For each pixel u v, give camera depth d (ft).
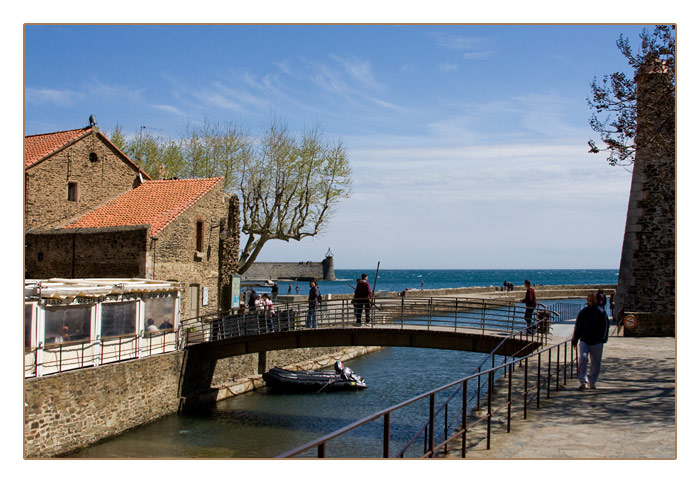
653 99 64.85
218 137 160.15
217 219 115.14
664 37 64.34
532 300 77.25
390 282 567.18
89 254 100.89
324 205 151.23
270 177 150.30
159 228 99.40
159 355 81.30
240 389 95.45
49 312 66.28
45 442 63.05
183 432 74.08
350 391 97.14
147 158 169.78
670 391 46.37
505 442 33.60
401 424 74.90
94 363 72.13
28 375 63.21
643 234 105.19
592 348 47.67
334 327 87.35
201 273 110.11
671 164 102.94
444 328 78.95
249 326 98.68
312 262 470.80
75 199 114.42
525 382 39.19
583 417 38.93
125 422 74.28
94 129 117.39
